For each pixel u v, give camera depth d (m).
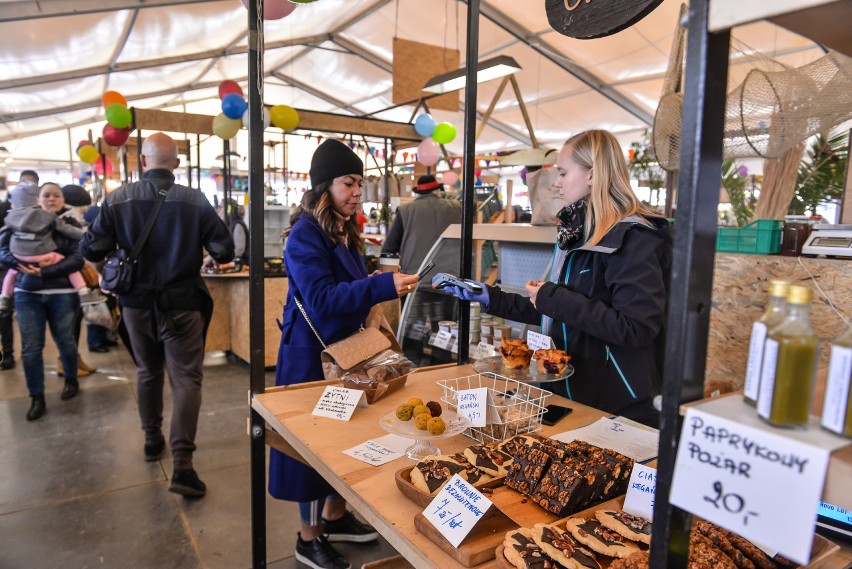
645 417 1.59
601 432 1.33
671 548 0.62
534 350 1.67
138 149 4.60
